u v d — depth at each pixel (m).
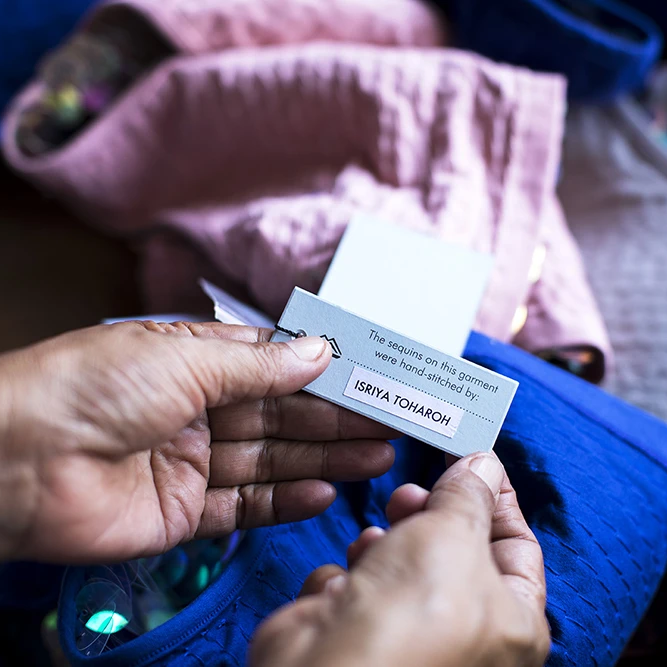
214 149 0.48
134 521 0.31
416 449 0.37
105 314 0.60
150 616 0.34
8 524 0.29
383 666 0.24
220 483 0.33
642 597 0.33
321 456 0.34
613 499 0.33
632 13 0.56
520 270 0.40
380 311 0.36
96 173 0.49
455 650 0.24
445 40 0.50
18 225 0.64
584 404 0.37
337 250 0.37
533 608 0.27
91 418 0.29
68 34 0.58
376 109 0.42
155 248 0.49
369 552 0.26
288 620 0.25
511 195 0.42
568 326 0.42
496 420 0.31
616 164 0.52
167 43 0.49
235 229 0.42
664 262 0.48
